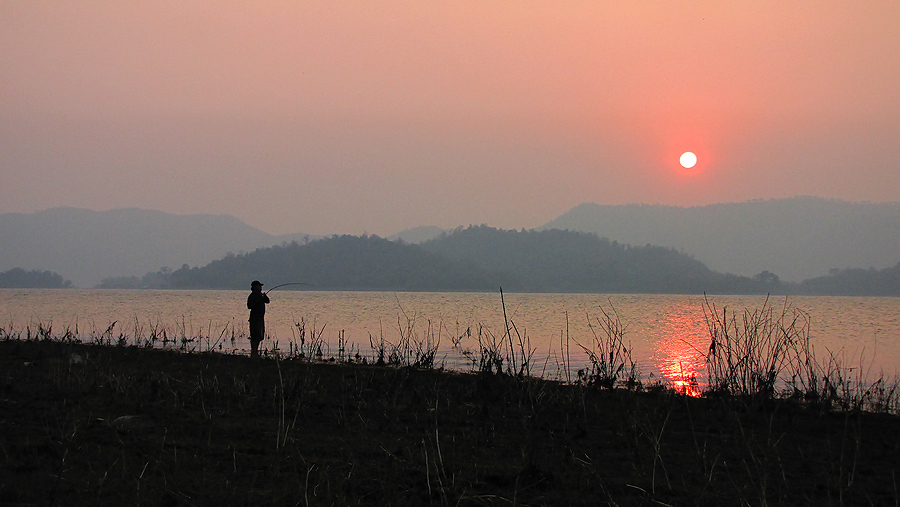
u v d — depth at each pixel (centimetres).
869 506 741
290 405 1179
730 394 1379
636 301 11662
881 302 11731
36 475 735
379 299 11119
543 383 1473
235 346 2533
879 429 1134
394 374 1539
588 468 848
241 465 811
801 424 1166
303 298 11762
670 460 905
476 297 13800
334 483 752
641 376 1836
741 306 8162
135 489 705
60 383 1267
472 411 1175
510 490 761
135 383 1296
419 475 794
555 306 8344
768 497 760
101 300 9225
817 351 2548
